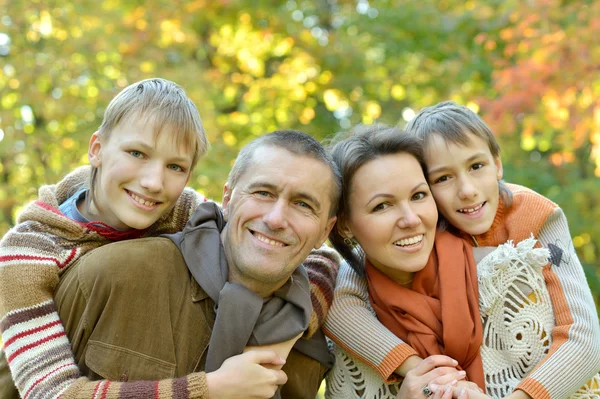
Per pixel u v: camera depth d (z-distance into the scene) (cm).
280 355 188
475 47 712
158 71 649
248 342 186
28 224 203
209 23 802
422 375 191
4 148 590
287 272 188
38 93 600
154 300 190
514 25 621
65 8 620
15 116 598
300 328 190
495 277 208
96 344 185
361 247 218
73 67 608
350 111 859
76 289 189
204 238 199
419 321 205
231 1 744
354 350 209
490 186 223
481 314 208
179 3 720
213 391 171
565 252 216
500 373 204
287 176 185
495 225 228
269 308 192
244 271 188
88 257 193
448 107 236
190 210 232
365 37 812
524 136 575
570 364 193
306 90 817
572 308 203
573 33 538
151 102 207
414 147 212
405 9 749
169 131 205
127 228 217
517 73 557
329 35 829
